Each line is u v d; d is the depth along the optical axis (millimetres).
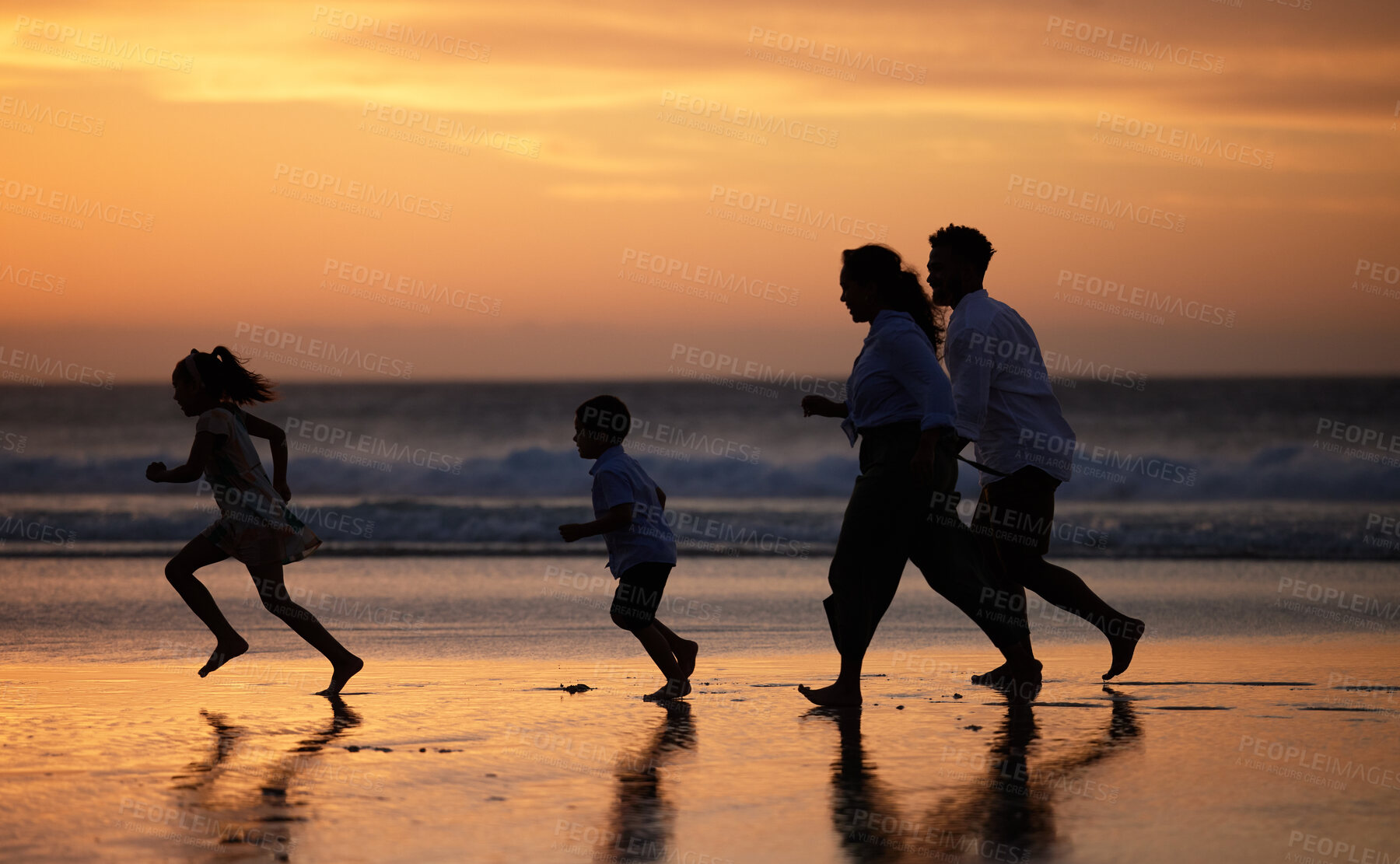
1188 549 25438
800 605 16625
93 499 39281
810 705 9344
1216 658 11852
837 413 9914
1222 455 49875
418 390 143000
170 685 10289
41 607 16125
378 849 5512
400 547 25672
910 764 7242
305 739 7977
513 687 10234
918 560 9680
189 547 10180
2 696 9719
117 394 126188
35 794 6461
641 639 9844
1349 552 24844
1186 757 7414
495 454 65062
